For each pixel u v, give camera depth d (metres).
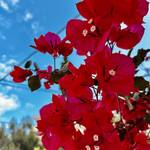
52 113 0.30
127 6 0.27
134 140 0.29
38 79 0.35
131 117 0.32
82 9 0.28
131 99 0.32
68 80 0.28
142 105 0.32
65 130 0.29
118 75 0.27
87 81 0.28
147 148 0.29
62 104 0.29
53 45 0.35
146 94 0.32
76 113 0.29
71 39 0.28
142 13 0.27
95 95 0.28
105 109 0.28
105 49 0.27
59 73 0.33
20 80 0.36
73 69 0.28
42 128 0.30
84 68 0.27
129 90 0.26
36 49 0.35
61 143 0.29
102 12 0.27
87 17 0.28
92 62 0.27
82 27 0.28
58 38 0.36
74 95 0.28
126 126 0.31
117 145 0.28
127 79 0.26
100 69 0.27
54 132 0.29
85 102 0.29
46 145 0.30
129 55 0.29
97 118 0.28
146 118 0.32
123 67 0.27
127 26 0.28
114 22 0.27
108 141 0.28
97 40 0.28
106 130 0.28
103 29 0.28
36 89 0.35
